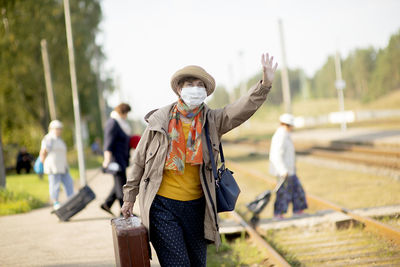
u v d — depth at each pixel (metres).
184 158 2.95
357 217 6.10
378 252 4.95
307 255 5.17
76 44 28.38
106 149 6.86
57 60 27.50
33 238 6.59
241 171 14.72
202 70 2.99
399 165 11.16
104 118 31.81
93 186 13.94
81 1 30.11
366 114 50.25
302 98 103.31
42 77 26.81
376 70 73.94
